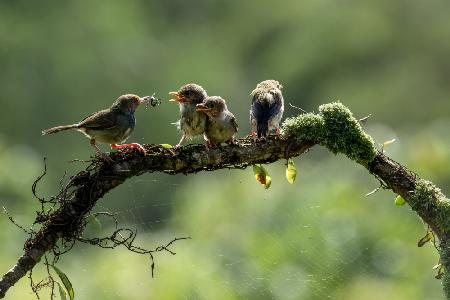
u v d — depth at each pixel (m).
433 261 14.23
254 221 15.78
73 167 33.69
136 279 14.80
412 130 30.47
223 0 49.88
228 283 14.05
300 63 46.19
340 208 15.12
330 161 17.92
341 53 45.97
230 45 48.62
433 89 44.44
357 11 46.62
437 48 45.78
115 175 9.31
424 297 13.70
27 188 20.34
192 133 11.72
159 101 11.26
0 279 9.16
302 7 48.47
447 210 9.53
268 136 9.91
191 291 14.04
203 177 24.72
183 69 44.50
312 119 9.80
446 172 17.00
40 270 16.14
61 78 40.22
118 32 42.62
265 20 48.81
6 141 34.81
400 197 9.98
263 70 47.16
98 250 18.08
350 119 9.83
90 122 10.85
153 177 24.95
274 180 18.69
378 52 45.94
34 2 41.53
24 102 38.47
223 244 15.45
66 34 41.44
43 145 35.59
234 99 45.12
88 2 42.94
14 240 16.80
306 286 13.82
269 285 13.88
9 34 39.91
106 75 41.53
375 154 9.84
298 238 14.54
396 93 43.97
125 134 11.05
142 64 43.06
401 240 14.43
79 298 14.72
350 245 14.30
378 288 13.70
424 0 46.44
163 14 48.34
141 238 18.61
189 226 18.50
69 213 9.14
